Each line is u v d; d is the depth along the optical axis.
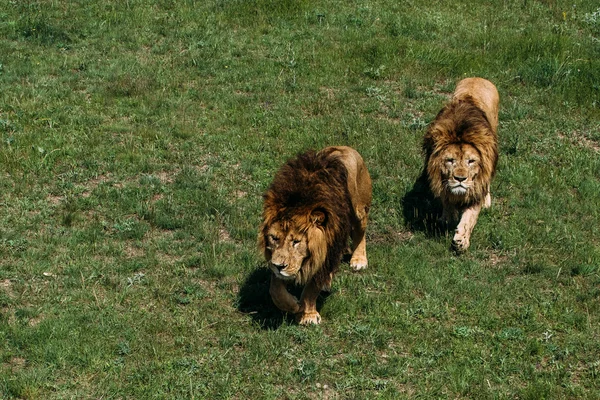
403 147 16.83
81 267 12.70
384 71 20.30
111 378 10.43
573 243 13.96
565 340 11.52
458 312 12.13
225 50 21.09
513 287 12.74
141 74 19.42
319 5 23.88
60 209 14.40
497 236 14.04
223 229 14.16
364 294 12.24
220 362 10.76
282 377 10.53
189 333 11.37
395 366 10.83
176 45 21.22
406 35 22.56
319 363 10.83
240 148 16.62
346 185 11.35
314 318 11.55
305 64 20.48
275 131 17.31
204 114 18.02
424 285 12.60
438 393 10.37
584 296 12.46
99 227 13.86
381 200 15.05
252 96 18.84
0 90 18.39
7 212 14.23
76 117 17.42
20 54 20.22
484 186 13.58
